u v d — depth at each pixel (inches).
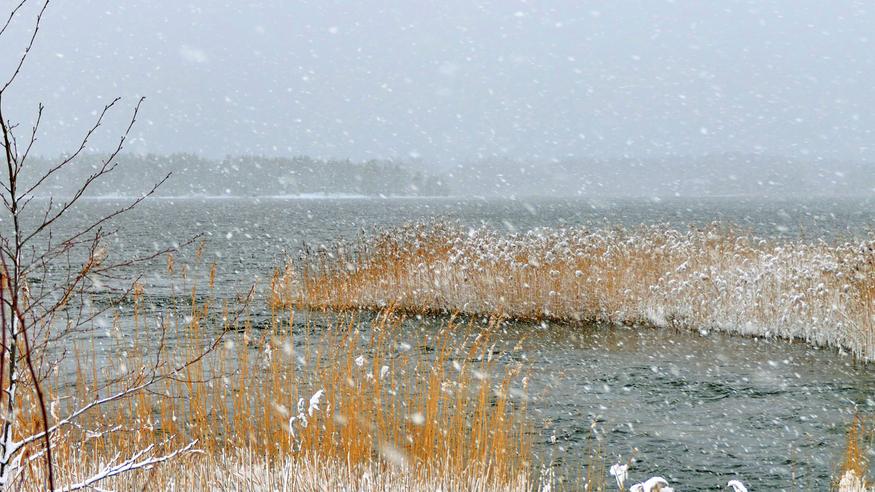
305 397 325.4
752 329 698.2
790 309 687.7
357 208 5359.3
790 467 363.3
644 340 668.1
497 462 266.7
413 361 517.7
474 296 772.0
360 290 805.9
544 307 757.3
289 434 256.2
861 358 600.7
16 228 126.0
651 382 522.6
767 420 438.6
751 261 834.2
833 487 337.1
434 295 784.3
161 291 906.1
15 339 120.1
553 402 459.8
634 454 374.3
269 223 2920.8
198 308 764.0
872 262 658.8
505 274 775.1
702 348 637.9
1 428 131.6
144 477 223.9
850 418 441.7
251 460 253.0
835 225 2504.9
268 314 743.7
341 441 266.8
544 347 631.8
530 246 823.1
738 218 3225.9
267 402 285.9
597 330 709.9
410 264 832.9
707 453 380.8
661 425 424.2
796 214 3860.7
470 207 5762.8
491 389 462.9
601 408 452.4
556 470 342.0
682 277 776.3
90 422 279.1
